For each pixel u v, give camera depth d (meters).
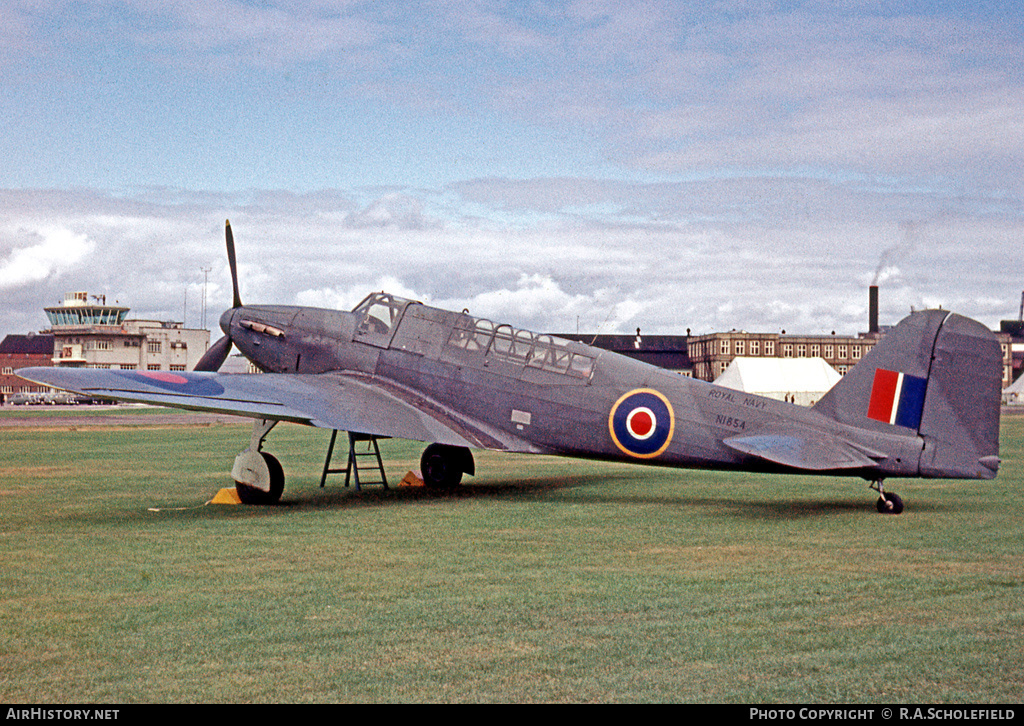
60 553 8.73
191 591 7.10
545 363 13.53
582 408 13.16
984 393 10.90
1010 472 16.81
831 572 7.71
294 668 5.23
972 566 7.95
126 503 12.77
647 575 7.62
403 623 6.13
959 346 11.02
